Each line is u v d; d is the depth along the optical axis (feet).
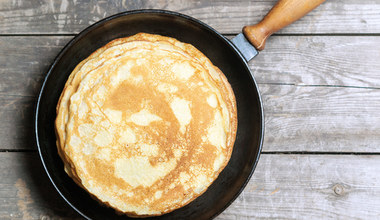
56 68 1.70
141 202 1.63
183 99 1.66
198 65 1.69
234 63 1.81
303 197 1.96
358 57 1.98
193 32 1.80
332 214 1.96
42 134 1.69
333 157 1.98
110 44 1.72
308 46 1.98
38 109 1.66
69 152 1.58
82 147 1.60
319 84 1.98
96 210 1.75
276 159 1.96
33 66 1.91
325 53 1.99
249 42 1.79
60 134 1.60
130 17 1.73
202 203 1.82
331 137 1.98
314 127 1.98
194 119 1.67
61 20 1.92
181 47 1.75
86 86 1.60
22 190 1.88
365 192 1.97
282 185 1.96
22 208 1.88
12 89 1.90
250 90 1.79
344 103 1.98
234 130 1.77
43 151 1.69
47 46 1.92
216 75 1.76
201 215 1.80
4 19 1.91
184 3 1.95
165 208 1.65
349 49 1.99
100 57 1.64
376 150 1.98
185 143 1.66
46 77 1.66
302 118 1.97
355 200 1.97
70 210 1.89
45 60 1.91
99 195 1.61
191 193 1.67
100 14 1.94
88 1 1.94
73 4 1.93
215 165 1.68
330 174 1.97
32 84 1.90
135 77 1.64
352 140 1.98
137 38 1.73
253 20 1.96
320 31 1.98
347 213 1.96
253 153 1.77
